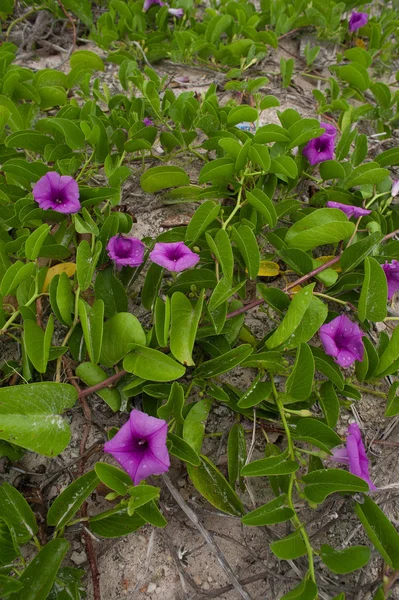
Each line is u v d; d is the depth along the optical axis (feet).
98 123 1.75
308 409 1.39
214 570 1.23
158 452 1.09
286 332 1.26
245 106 1.76
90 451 1.32
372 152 2.18
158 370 1.22
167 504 1.28
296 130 1.72
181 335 1.28
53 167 1.72
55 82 2.16
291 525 1.29
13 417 1.10
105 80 2.41
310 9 2.61
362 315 1.38
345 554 1.08
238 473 1.29
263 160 1.55
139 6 2.53
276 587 1.22
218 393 1.33
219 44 2.51
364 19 2.64
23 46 2.55
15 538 1.06
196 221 1.43
